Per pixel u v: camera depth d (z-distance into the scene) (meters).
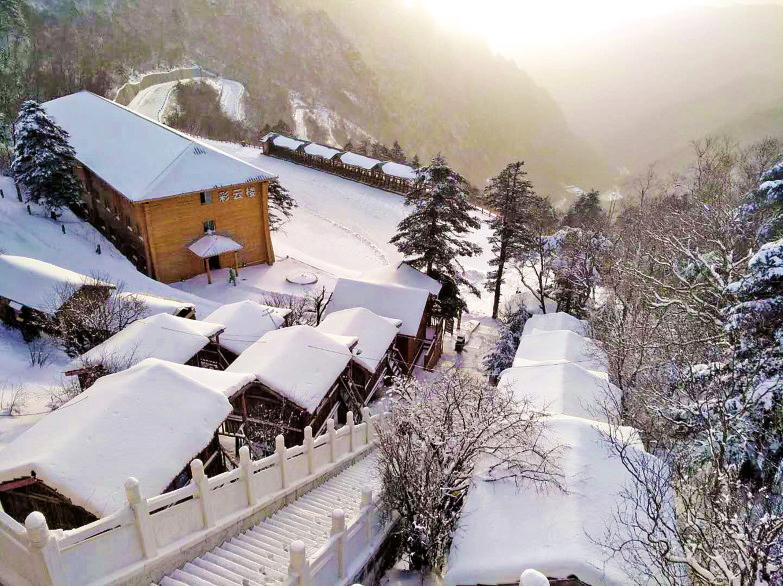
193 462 9.69
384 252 50.88
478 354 35.91
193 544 9.49
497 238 40.81
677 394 16.33
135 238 38.88
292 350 18.67
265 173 40.97
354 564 10.76
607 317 23.00
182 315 25.39
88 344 21.75
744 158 34.38
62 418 11.19
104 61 108.94
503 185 37.72
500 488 11.84
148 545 8.58
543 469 11.55
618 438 12.80
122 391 11.64
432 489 12.00
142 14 139.00
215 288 38.16
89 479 9.84
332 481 14.66
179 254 38.62
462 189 35.88
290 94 149.12
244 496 11.16
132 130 43.88
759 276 13.38
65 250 35.19
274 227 49.41
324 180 68.44
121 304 23.25
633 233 32.12
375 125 165.12
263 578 9.20
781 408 12.43
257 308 25.41
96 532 7.85
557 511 10.82
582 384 17.84
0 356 20.61
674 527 10.09
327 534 11.11
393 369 27.25
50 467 9.73
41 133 37.25
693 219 27.03
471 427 12.25
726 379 14.02
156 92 109.62
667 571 8.67
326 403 20.23
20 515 11.00
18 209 39.25
